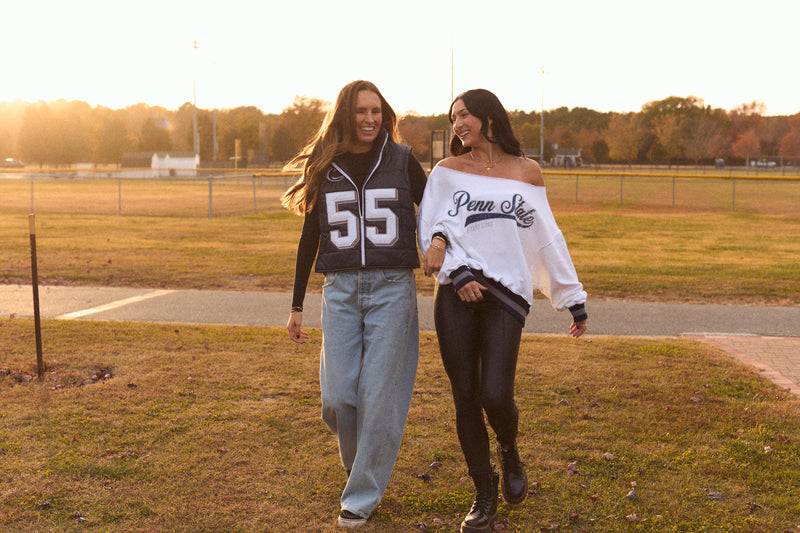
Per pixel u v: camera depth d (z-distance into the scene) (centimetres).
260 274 1120
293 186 332
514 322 301
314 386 507
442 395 490
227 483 356
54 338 649
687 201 3547
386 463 318
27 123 10919
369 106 306
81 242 1523
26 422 432
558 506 333
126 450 391
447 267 293
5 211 2472
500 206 303
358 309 311
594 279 1072
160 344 629
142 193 3716
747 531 310
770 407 466
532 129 13288
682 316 821
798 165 11088
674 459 384
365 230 306
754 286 1027
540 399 481
